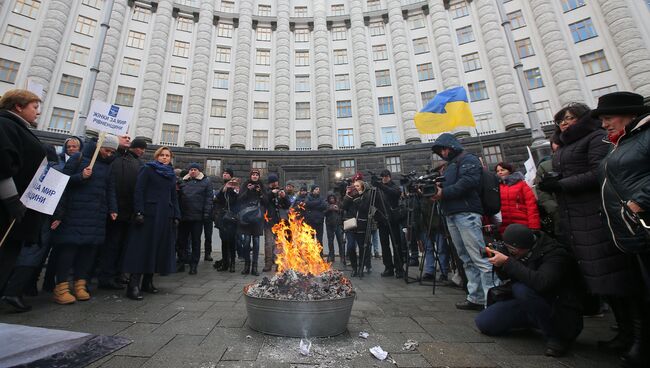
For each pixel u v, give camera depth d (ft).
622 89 58.70
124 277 14.83
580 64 62.95
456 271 15.93
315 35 82.79
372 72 79.77
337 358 6.69
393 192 18.22
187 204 17.98
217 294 12.82
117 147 12.59
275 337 7.89
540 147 28.71
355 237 18.62
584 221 7.36
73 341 6.63
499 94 67.72
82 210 11.43
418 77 76.89
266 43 82.99
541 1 67.31
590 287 7.06
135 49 73.00
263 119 77.87
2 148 6.65
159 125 71.15
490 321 8.16
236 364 6.30
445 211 11.78
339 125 78.02
